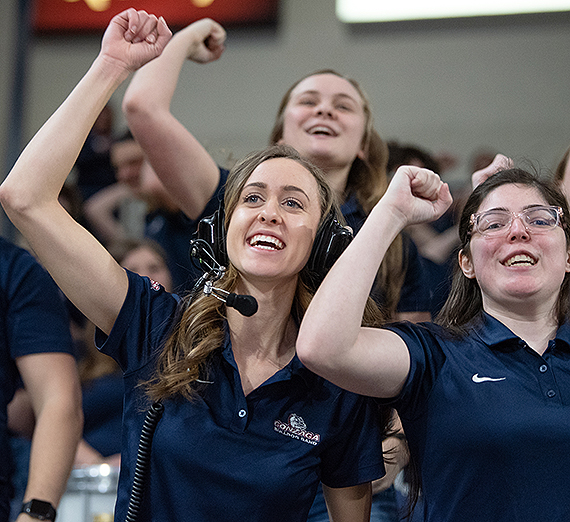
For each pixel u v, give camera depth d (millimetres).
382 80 12992
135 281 4441
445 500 4047
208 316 4414
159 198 9859
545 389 4109
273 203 4387
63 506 6391
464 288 4703
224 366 4328
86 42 13695
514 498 3920
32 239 4160
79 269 4195
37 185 4133
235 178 4594
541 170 5422
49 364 5441
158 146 6195
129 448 4250
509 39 12758
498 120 12555
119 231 11492
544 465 3941
